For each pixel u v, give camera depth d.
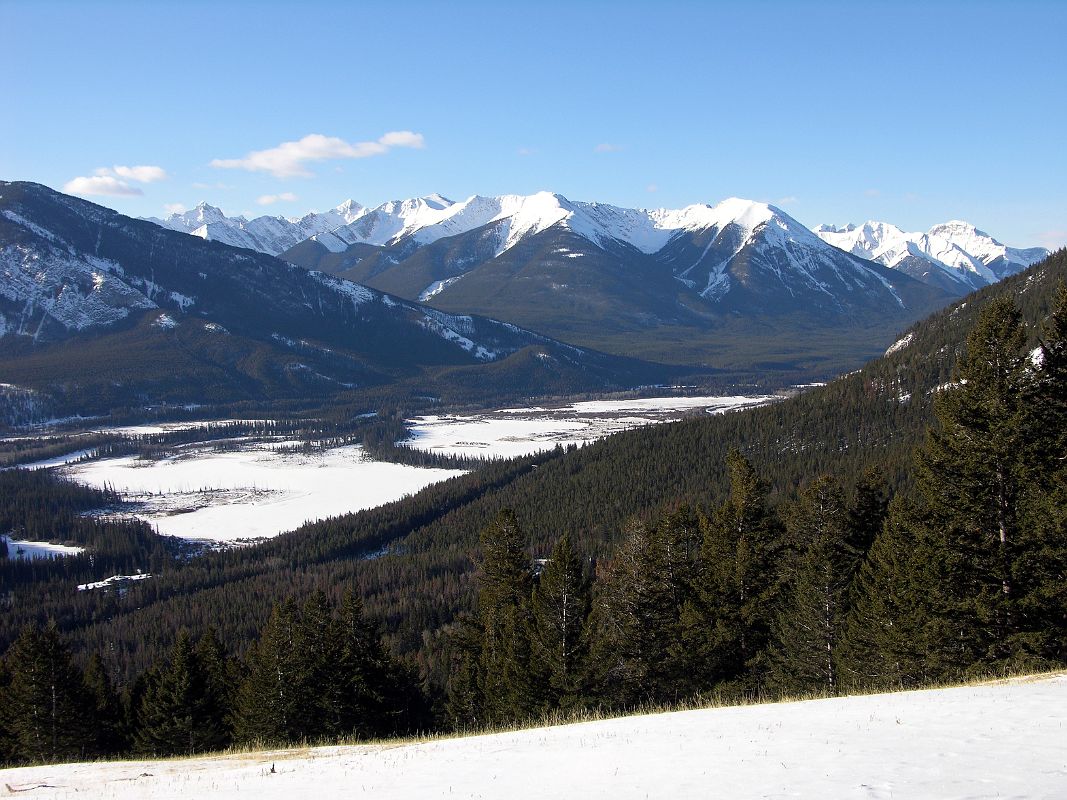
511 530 64.50
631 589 51.06
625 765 20.03
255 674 56.03
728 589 52.12
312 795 20.73
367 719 54.69
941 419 39.84
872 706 24.36
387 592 113.19
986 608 36.12
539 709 48.00
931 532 39.06
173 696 58.59
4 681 68.62
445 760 23.83
